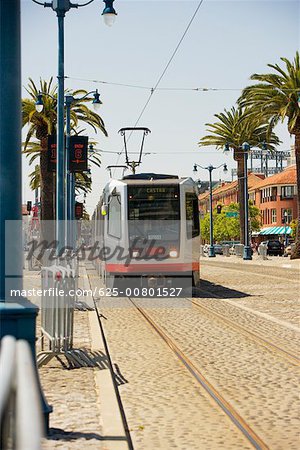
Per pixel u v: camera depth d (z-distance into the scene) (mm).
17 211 6094
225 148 54875
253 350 11992
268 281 30047
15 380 2564
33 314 5848
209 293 24250
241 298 22156
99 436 6184
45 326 10617
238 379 9438
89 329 14500
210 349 12141
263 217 119438
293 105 44406
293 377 9562
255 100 46031
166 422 7152
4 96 6055
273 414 7453
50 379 9211
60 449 5738
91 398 7953
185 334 14148
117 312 18656
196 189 23688
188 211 23094
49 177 40438
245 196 59594
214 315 17469
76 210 45344
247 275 34875
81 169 23578
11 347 3070
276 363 10695
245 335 13883
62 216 21000
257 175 152250
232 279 31766
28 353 3018
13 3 6078
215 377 9602
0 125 6070
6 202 6055
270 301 21031
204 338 13539
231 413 7461
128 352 11914
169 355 11578
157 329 14922
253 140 60938
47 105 40094
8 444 2787
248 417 7320
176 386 9023
